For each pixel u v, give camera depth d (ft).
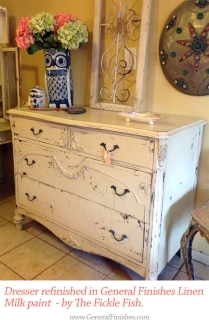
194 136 4.90
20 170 6.22
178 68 5.10
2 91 7.52
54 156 5.33
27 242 6.35
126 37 5.63
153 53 5.41
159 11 5.19
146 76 5.59
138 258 4.58
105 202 4.77
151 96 5.61
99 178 4.72
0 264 5.57
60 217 5.66
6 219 7.30
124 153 4.27
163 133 3.85
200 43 4.78
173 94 5.33
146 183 4.15
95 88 6.11
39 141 5.54
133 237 4.57
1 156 9.19
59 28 5.31
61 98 5.79
